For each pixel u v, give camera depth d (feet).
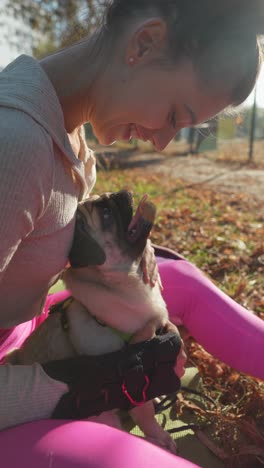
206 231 6.35
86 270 2.08
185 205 7.98
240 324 2.73
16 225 1.61
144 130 2.01
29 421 1.82
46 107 1.71
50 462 1.57
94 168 2.43
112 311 2.08
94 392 1.93
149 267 2.14
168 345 2.05
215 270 4.81
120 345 2.11
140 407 2.22
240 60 1.76
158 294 2.24
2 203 1.56
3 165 1.54
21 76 1.73
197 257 5.18
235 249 5.46
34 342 2.28
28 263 1.81
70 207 1.89
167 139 2.00
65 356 2.17
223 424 2.48
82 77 1.92
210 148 17.19
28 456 1.60
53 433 1.69
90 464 1.55
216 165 13.89
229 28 1.72
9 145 1.54
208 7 1.68
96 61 1.89
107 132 2.04
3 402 1.76
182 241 5.90
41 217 1.74
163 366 2.05
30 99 1.67
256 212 7.70
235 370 2.89
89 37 1.97
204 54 1.73
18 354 2.33
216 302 2.85
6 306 1.93
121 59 1.83
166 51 1.75
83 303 2.12
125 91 1.86
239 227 6.55
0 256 1.63
